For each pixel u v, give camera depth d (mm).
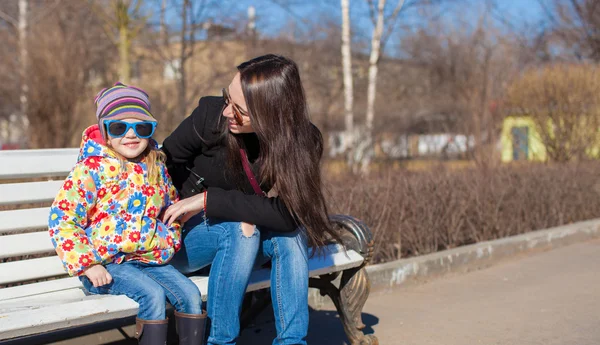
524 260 6336
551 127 11281
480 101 12812
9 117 19422
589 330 3980
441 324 4188
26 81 12969
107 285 2688
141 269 2773
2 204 2965
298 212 2781
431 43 24188
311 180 2789
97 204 2703
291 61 2830
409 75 26547
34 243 3037
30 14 17078
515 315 4355
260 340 3914
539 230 7285
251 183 2941
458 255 5797
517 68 14945
